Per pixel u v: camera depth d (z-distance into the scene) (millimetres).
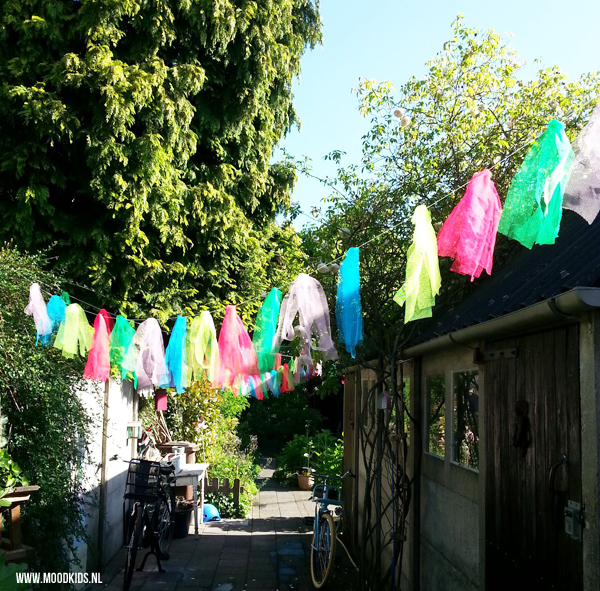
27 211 7238
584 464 2545
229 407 12406
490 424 3715
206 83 8914
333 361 7336
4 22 7270
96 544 6699
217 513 10055
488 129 6578
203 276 8961
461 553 4164
